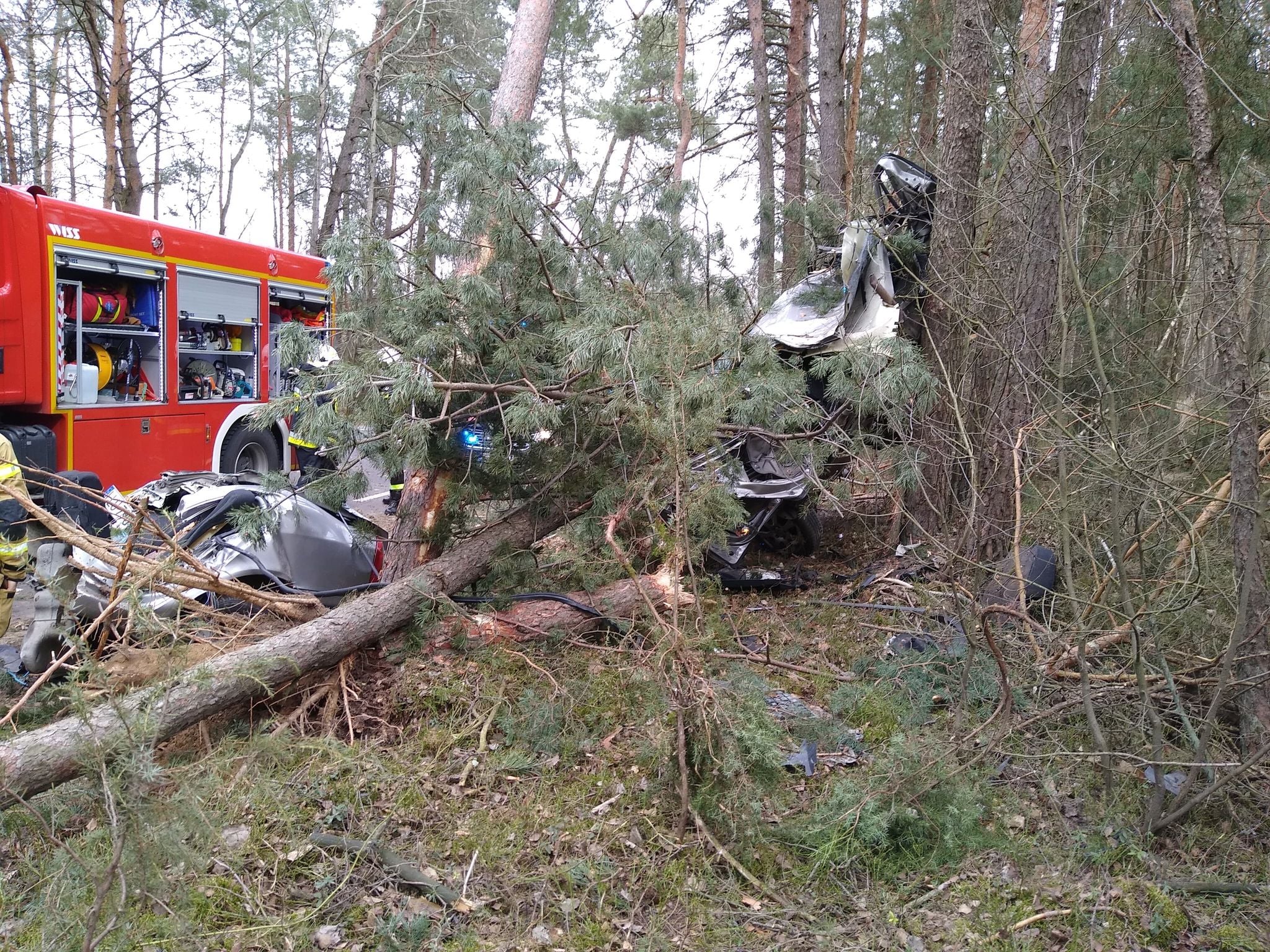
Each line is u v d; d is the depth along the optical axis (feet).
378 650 15.34
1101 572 13.73
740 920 9.93
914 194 20.93
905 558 21.44
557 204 17.22
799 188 47.83
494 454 16.57
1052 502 14.64
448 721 13.97
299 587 17.02
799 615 19.36
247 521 15.33
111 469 26.12
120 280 27.02
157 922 9.09
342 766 12.57
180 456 29.07
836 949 9.32
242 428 32.30
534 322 17.19
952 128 20.85
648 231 17.74
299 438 15.06
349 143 56.95
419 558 17.62
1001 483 18.12
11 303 22.80
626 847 11.09
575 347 14.71
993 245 20.04
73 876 9.53
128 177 57.26
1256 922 9.64
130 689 11.13
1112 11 19.58
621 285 16.70
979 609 12.80
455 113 16.67
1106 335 16.06
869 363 16.98
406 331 15.61
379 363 15.40
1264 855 10.80
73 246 24.47
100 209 25.54
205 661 12.87
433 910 9.93
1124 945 9.32
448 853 10.94
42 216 23.56
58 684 13.62
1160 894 9.80
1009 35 17.74
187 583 13.99
